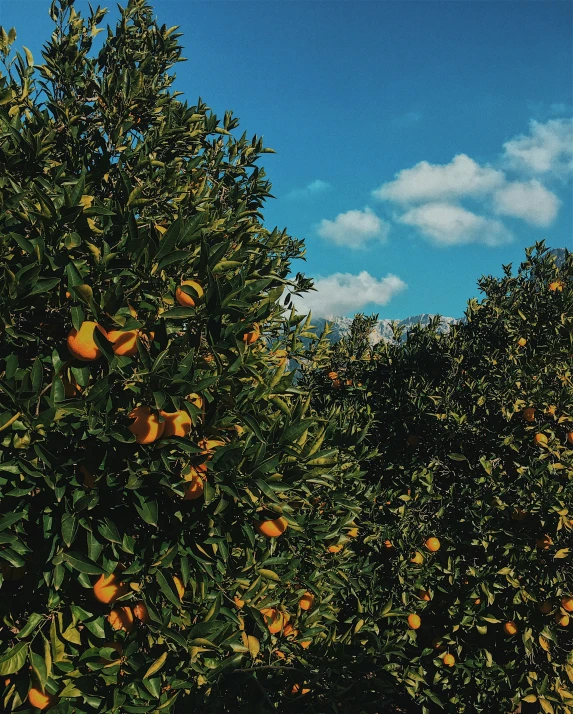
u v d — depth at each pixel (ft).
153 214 11.16
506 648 19.61
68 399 7.79
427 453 23.62
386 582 19.94
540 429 20.21
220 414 9.04
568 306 22.22
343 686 10.46
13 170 9.58
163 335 8.37
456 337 26.04
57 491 7.66
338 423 17.08
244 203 12.05
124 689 8.72
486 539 19.19
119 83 12.10
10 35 11.51
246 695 9.83
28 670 8.55
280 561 11.33
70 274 7.93
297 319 13.64
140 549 8.85
